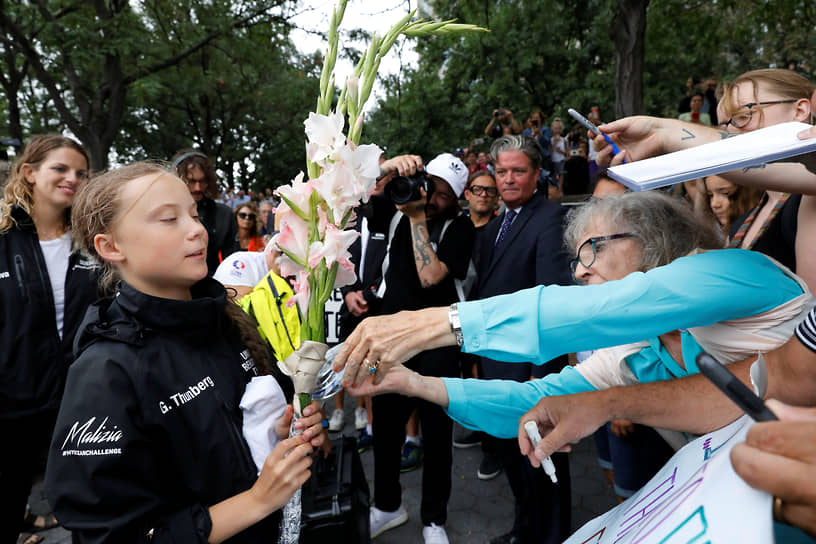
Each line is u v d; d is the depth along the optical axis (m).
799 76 1.33
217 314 1.06
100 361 0.93
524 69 12.18
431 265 2.12
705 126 1.01
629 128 1.05
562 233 2.12
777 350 0.68
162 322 0.97
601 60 13.55
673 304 0.78
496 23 9.91
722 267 0.82
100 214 0.97
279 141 22.91
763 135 0.80
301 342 0.86
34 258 2.04
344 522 1.57
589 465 2.97
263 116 21.22
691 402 0.91
